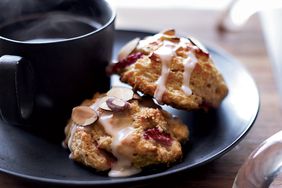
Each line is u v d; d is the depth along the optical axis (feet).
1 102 1.23
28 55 1.25
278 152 1.18
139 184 1.14
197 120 1.34
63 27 1.47
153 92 1.28
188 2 2.20
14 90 1.20
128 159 1.19
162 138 1.22
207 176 1.27
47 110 1.34
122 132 1.21
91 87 1.38
